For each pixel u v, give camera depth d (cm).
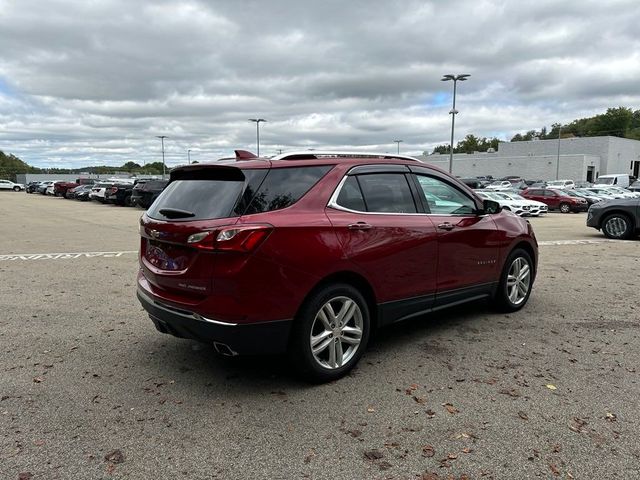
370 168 429
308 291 365
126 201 3253
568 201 2927
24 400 360
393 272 422
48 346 471
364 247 397
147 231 404
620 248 1126
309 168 393
